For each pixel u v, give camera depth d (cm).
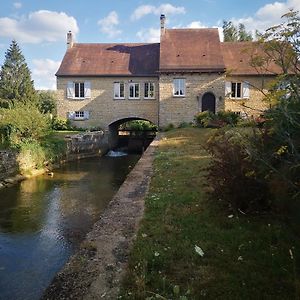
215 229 529
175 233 521
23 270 687
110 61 3219
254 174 539
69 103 3131
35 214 1077
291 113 401
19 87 5697
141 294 354
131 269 414
